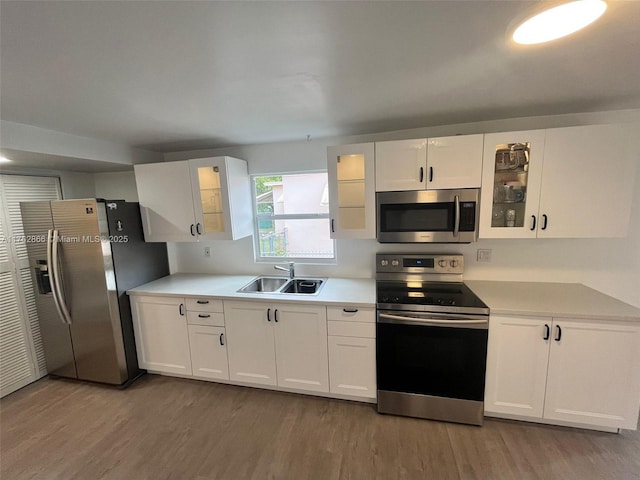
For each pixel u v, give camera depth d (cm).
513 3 88
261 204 311
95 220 246
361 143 245
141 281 286
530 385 198
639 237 223
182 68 126
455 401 207
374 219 235
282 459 187
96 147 250
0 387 257
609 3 88
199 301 255
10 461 192
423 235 227
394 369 215
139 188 281
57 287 255
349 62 126
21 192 274
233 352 256
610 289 234
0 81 130
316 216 298
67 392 262
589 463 176
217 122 211
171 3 83
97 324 261
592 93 175
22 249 273
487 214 215
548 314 187
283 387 249
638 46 118
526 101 188
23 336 273
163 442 204
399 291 237
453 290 233
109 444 203
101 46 106
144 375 287
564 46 117
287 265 301
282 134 254
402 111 201
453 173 216
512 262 249
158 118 196
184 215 276
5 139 189
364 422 216
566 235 204
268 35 103
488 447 190
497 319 196
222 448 197
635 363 180
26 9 82
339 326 225
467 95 174
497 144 206
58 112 175
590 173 196
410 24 99
